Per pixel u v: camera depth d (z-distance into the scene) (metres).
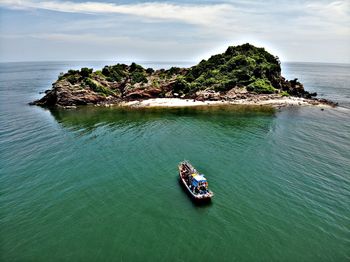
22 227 32.62
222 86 118.44
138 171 47.12
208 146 59.12
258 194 39.75
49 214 35.09
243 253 28.56
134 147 58.50
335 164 49.56
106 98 116.44
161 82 126.38
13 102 116.69
